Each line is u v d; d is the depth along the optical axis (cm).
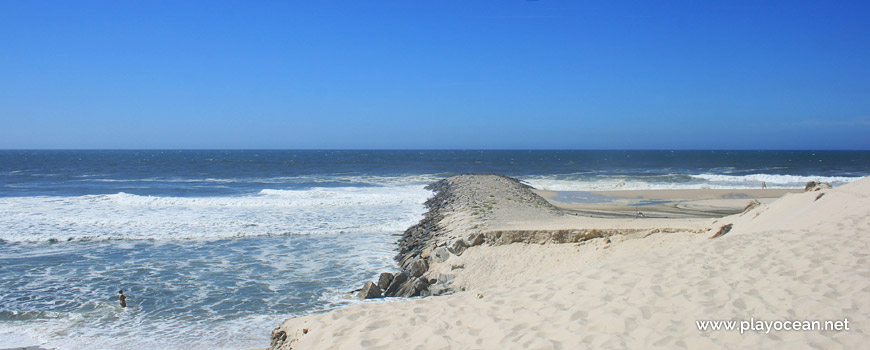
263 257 1593
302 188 4009
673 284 654
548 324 598
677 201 2947
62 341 941
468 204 2467
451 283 1261
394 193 3556
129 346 920
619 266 757
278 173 6084
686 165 8056
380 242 1833
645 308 593
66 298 1186
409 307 739
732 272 680
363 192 3631
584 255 1267
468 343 584
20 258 1559
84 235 1862
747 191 3453
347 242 1827
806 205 1166
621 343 518
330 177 5394
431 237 1719
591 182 4347
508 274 1266
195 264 1502
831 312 526
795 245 767
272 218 2281
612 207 2659
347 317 721
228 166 7662
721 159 10831
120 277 1360
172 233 1928
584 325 576
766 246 783
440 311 703
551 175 5494
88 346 920
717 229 1264
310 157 12950
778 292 598
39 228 1967
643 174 5550
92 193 3472
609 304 617
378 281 1287
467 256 1358
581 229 1346
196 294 1225
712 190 3541
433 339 605
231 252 1658
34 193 3450
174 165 7931
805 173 5759
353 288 1288
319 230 2020
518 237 1382
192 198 2884
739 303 581
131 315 1081
